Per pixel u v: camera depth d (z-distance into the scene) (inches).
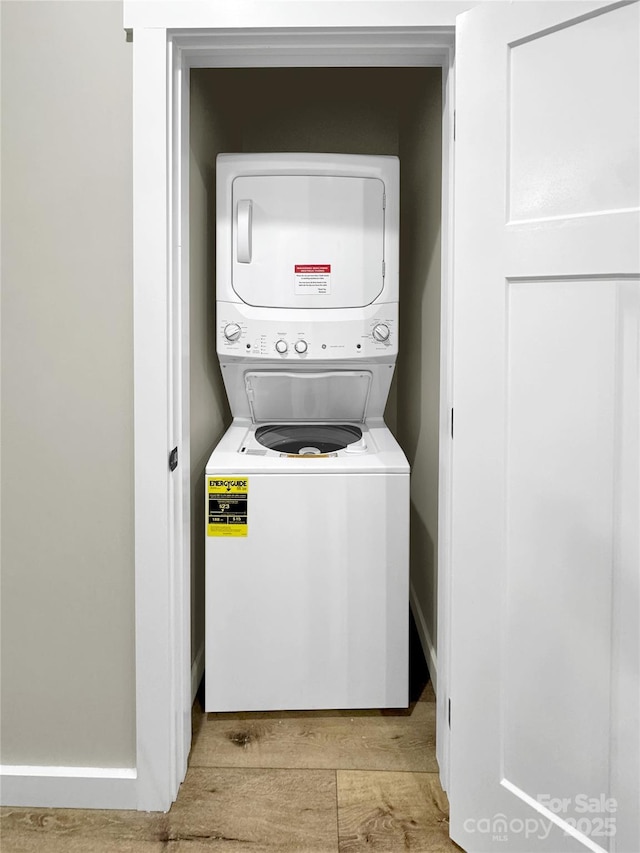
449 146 66.1
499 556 59.2
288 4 60.4
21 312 64.8
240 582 82.8
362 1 60.3
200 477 89.9
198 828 66.3
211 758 76.7
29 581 67.5
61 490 66.4
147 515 65.4
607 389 51.9
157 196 62.1
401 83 114.8
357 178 89.3
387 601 83.7
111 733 68.9
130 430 65.5
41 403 65.6
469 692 62.4
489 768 61.7
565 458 54.6
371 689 84.7
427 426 96.2
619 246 49.9
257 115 115.5
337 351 90.4
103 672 68.3
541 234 54.0
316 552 82.8
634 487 51.5
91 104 62.4
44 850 63.4
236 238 88.6
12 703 68.8
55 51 62.1
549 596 56.5
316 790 71.8
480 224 57.8
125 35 61.8
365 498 82.4
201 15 60.6
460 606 62.4
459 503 61.5
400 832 66.0
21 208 63.7
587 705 55.0
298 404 99.7
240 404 99.3
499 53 55.4
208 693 83.9
